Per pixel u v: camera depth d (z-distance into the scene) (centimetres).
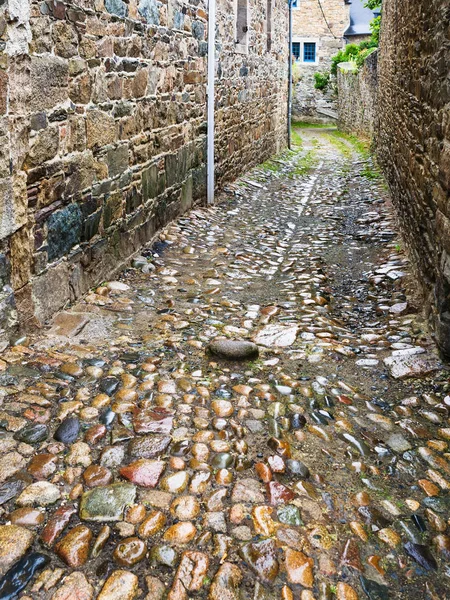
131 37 525
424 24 520
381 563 218
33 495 237
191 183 769
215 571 206
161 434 283
